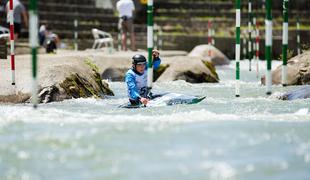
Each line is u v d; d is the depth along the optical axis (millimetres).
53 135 23984
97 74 45781
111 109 34969
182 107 34906
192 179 18047
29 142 22875
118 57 61094
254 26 79625
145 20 109188
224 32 105125
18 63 48344
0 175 18938
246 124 26000
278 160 19906
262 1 108625
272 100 38344
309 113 31422
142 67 38344
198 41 99750
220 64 85188
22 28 95375
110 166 19516
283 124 26188
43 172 19125
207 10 109875
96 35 84812
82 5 105000
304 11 109875
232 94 45000
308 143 22219
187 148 21438
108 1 107750
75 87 41281
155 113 32125
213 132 24016
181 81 56906
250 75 66000
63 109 34875
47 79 40281
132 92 37438
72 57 48781
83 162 20047
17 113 30359
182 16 108938
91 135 23828
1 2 88312
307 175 18453
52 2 101438
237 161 19781
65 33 99500
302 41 95688
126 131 24422
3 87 39531
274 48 93812
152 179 18172
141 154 20781
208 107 34562
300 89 40344
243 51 95000
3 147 22188
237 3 37719
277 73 51500
